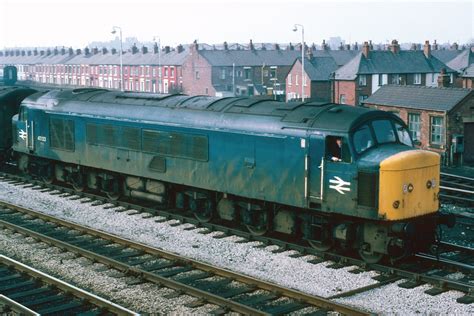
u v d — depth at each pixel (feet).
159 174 62.13
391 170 43.29
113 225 59.16
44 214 61.52
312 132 47.67
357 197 44.96
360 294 40.34
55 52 410.31
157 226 58.29
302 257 48.34
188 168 58.85
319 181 47.52
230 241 53.01
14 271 45.06
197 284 42.09
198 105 59.57
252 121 52.80
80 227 56.65
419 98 118.52
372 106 126.21
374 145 46.03
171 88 304.50
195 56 290.35
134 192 67.31
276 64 294.05
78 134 71.67
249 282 41.47
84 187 74.33
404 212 43.80
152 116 62.39
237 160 53.93
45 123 76.48
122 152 66.08
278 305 38.22
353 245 47.03
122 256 48.49
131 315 35.53
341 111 47.88
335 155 46.78
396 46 219.00
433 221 46.75
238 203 55.36
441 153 112.27
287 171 49.73
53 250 50.67
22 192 74.54
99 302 37.76
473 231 58.34
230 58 289.33
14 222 60.54
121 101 68.08
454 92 113.91
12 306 37.01
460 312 37.06
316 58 239.09
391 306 38.06
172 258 47.11
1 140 89.51
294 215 50.88
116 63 335.88
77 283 42.68
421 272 44.45
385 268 44.27
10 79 246.27
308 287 41.68
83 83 363.97
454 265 44.39
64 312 37.58
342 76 207.41
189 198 61.77
